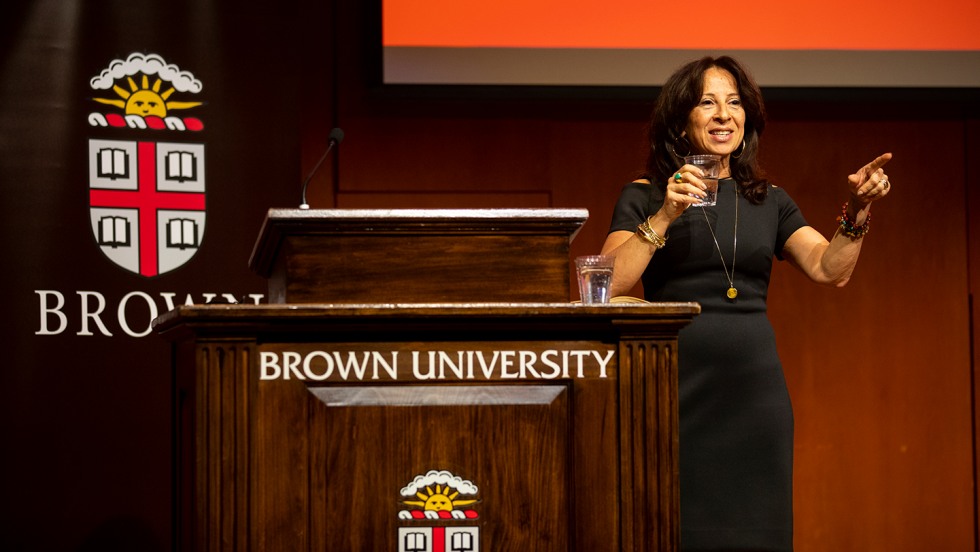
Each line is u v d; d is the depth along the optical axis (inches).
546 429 182.7
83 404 356.5
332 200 432.5
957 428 451.2
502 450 181.8
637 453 183.2
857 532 445.4
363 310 175.3
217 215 374.9
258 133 380.5
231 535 175.0
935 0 440.5
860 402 449.1
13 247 353.7
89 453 355.6
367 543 178.7
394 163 434.0
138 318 364.2
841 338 450.0
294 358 179.5
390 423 180.2
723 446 233.9
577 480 182.4
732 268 243.4
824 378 448.1
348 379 180.5
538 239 193.3
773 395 236.5
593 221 442.0
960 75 440.5
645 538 182.5
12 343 351.6
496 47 427.2
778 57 435.5
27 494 349.7
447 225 190.9
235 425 176.2
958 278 454.6
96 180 363.6
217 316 174.1
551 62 428.5
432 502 180.1
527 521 181.5
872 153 453.4
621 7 432.1
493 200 438.3
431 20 425.1
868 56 438.0
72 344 356.5
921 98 440.1
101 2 368.5
